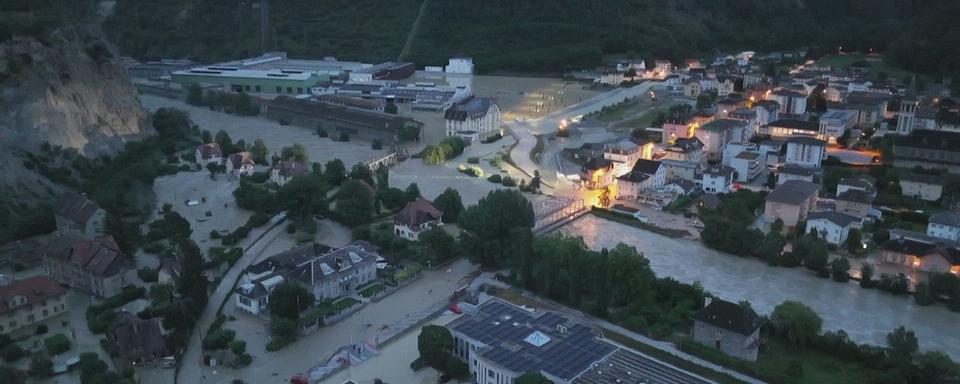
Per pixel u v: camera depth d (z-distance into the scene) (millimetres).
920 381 160625
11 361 169875
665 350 177125
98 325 184375
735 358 172875
